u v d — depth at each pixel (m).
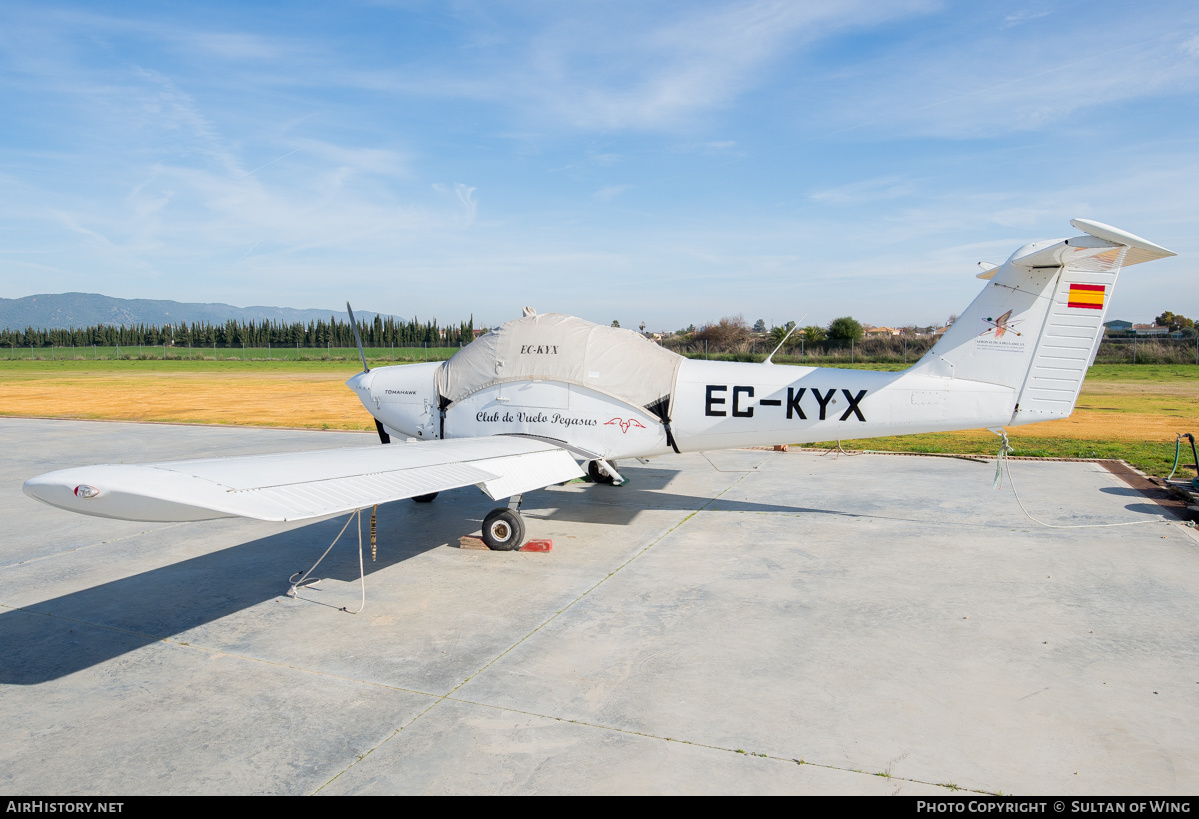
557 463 7.37
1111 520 7.97
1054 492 9.47
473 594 5.81
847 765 3.32
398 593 5.86
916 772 3.27
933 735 3.59
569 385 7.96
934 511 8.53
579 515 8.53
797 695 4.02
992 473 10.90
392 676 4.32
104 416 19.16
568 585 6.01
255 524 8.30
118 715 3.89
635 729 3.67
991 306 7.06
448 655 4.62
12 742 3.61
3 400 23.72
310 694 4.11
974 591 5.74
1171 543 7.05
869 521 8.10
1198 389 23.83
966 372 7.19
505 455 6.95
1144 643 4.70
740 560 6.67
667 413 7.81
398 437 9.27
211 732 3.70
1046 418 7.03
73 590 5.99
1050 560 6.55
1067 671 4.30
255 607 5.56
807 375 7.63
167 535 7.82
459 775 3.28
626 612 5.36
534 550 7.04
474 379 8.37
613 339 8.02
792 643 4.75
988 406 7.14
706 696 4.02
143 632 5.07
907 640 4.78
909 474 10.95
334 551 7.15
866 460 12.34
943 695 4.01
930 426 7.33
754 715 3.80
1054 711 3.82
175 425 17.28
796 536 7.50
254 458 5.27
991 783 3.18
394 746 3.53
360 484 4.95
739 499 9.34
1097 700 3.94
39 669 4.48
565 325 8.12
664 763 3.36
